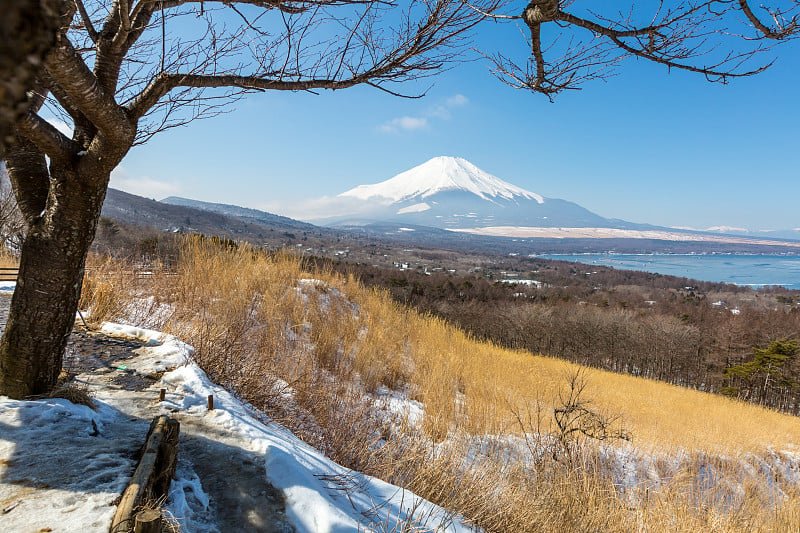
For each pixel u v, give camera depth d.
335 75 2.76
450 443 5.07
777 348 39.75
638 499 5.47
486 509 3.77
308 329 7.24
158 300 6.14
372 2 2.52
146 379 3.69
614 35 2.29
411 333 10.02
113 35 2.68
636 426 9.37
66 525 1.88
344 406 4.99
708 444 9.39
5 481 2.13
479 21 2.54
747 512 6.05
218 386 3.93
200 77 2.60
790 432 14.01
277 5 2.44
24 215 2.79
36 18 0.46
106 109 2.28
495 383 8.91
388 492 3.18
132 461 2.41
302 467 2.80
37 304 2.71
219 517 2.26
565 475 5.37
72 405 2.86
